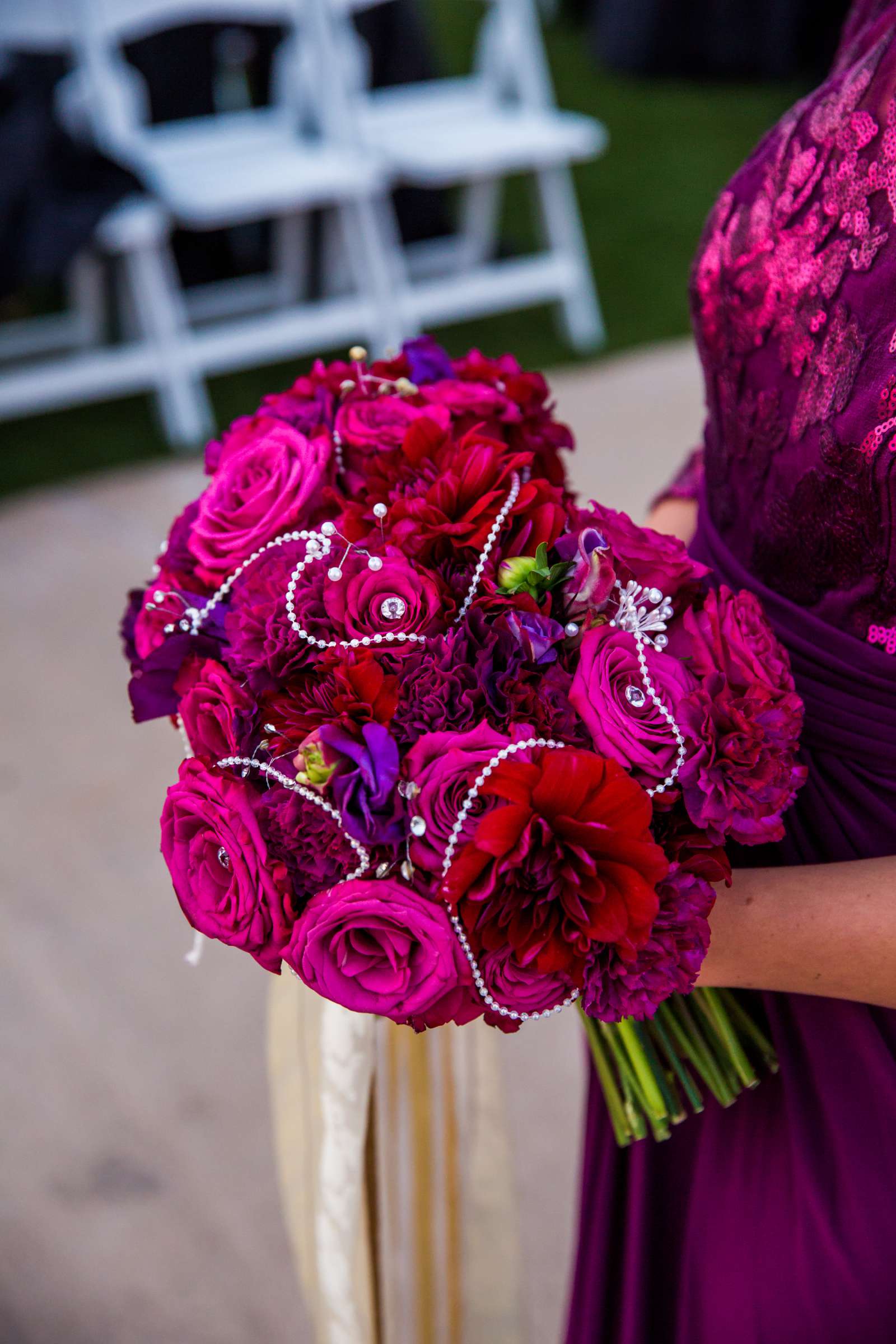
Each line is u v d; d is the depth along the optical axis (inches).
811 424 33.0
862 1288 34.7
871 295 31.1
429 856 26.9
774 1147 37.7
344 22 143.6
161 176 135.0
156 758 101.2
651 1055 37.1
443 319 170.7
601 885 26.1
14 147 122.2
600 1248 45.7
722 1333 38.8
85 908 88.2
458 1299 47.1
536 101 156.6
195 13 132.8
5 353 141.0
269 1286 65.7
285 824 27.7
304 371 158.7
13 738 103.0
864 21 37.3
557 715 27.8
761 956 31.9
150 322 138.3
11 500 134.7
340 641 29.0
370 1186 43.6
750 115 242.4
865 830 34.0
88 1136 73.5
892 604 32.0
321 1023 40.9
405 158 142.4
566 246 159.5
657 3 250.2
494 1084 44.5
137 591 37.3
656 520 47.0
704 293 37.8
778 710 28.8
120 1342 63.2
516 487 30.7
